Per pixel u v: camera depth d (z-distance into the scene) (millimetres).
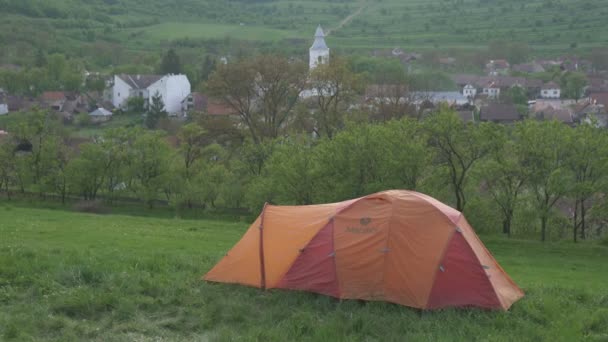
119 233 29734
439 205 15703
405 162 36781
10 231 27859
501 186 38656
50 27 195625
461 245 14992
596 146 36500
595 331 13945
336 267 15344
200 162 54844
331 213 16047
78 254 19219
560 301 15797
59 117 108438
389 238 15172
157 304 14414
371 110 65688
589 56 174375
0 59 154500
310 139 48406
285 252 16016
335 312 14164
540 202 37500
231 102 68625
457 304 14719
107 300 14234
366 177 38062
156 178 51094
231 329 13312
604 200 37562
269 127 67000
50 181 51688
